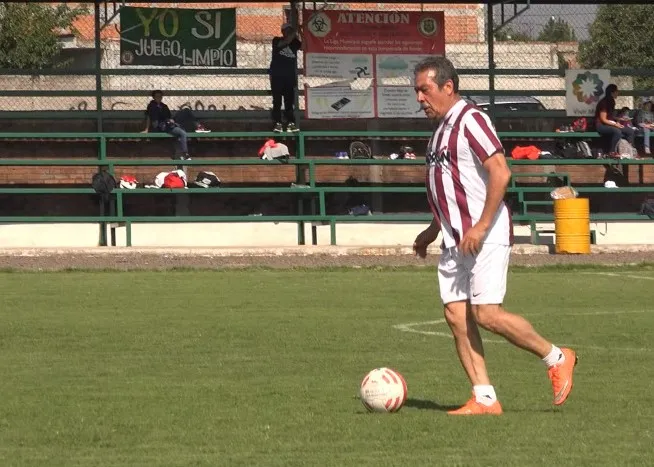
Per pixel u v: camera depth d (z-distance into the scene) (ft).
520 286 169.68
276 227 238.48
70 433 67.77
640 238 245.24
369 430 67.41
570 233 220.64
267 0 237.25
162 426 69.82
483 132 68.13
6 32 295.48
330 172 246.47
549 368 70.90
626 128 247.70
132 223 234.79
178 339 114.62
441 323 127.85
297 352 105.81
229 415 73.46
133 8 236.63
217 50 239.71
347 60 241.96
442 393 83.10
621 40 269.03
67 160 231.09
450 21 321.93
